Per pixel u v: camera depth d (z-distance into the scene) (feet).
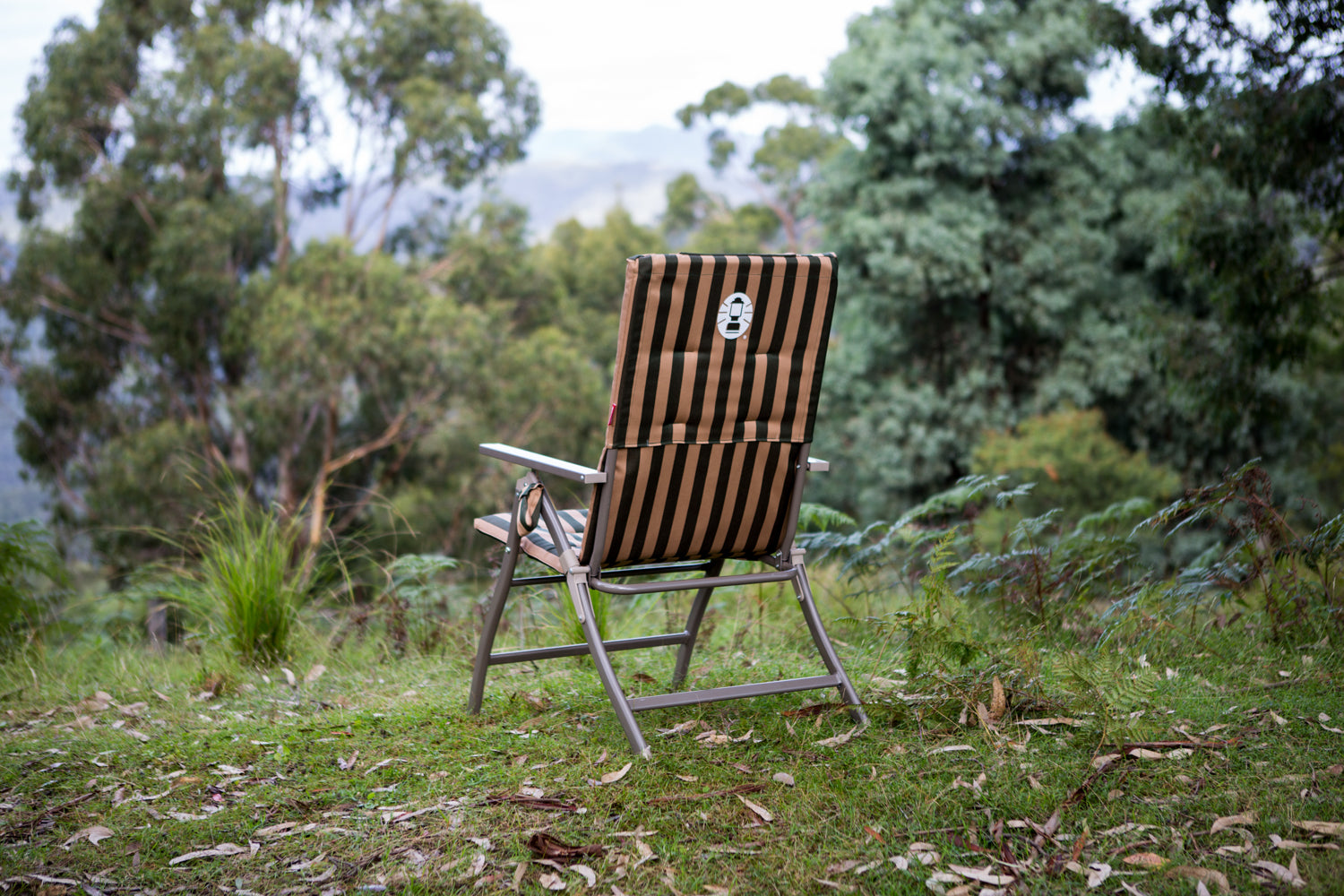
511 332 60.29
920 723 7.63
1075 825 5.89
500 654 8.32
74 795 6.98
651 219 101.14
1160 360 30.45
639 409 6.89
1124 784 6.35
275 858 5.87
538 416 55.26
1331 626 9.27
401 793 6.75
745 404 7.22
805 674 9.48
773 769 6.88
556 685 9.37
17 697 10.13
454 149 58.03
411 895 5.38
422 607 12.91
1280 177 23.89
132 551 48.93
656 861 5.65
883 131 49.55
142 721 8.97
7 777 7.35
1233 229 25.95
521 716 8.33
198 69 53.83
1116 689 7.27
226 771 7.32
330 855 5.88
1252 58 22.74
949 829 5.91
